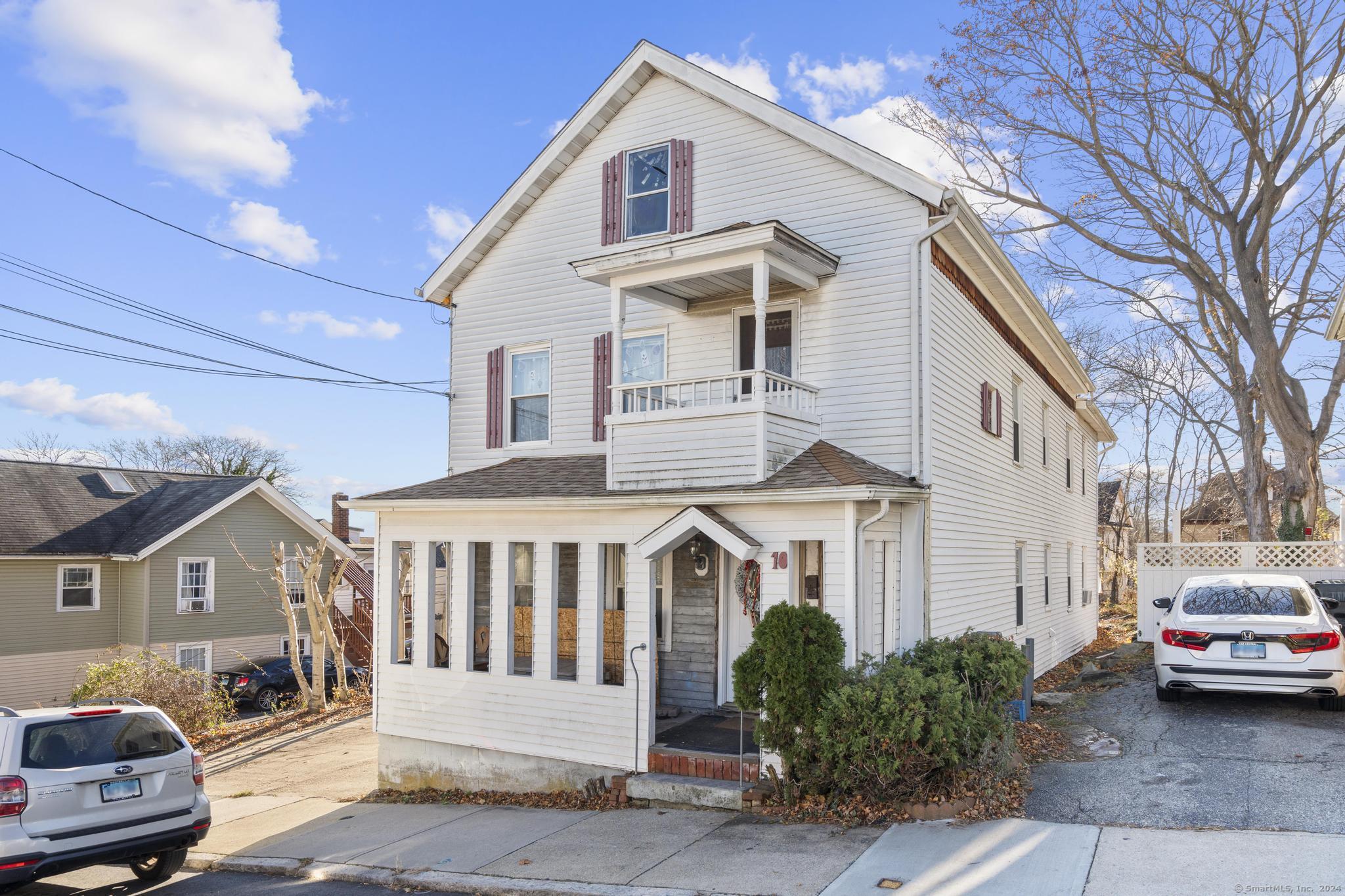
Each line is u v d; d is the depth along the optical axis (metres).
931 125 21.83
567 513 11.55
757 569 10.55
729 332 12.85
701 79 13.12
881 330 11.65
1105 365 34.00
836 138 11.99
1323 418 22.19
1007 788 8.36
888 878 6.67
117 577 27.47
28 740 7.69
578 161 14.56
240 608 29.09
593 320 14.18
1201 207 21.20
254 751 17.44
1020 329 16.64
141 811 8.19
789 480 10.18
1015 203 22.55
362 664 31.14
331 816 11.41
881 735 8.07
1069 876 6.34
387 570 13.02
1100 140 20.94
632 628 10.84
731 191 12.98
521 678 11.70
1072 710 11.94
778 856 7.45
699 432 11.05
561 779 11.23
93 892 8.66
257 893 8.33
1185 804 7.70
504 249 15.16
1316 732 9.63
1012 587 15.72
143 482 31.59
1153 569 18.42
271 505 30.22
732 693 12.32
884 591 11.07
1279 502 39.78
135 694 19.25
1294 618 10.59
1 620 25.08
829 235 12.15
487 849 8.84
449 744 12.23
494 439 14.84
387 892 8.04
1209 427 36.28
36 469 29.33
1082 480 24.38
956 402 12.50
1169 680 10.91
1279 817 7.20
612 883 7.33
